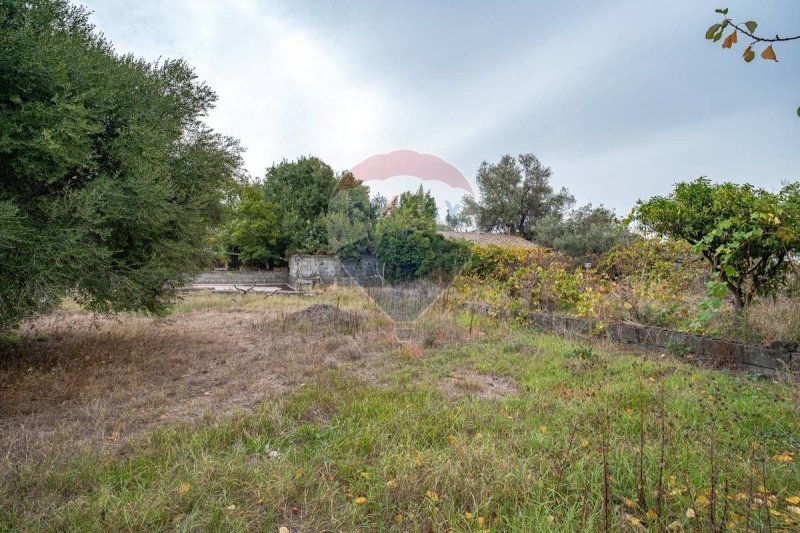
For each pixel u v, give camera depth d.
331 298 12.23
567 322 6.26
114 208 4.40
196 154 6.06
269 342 6.13
